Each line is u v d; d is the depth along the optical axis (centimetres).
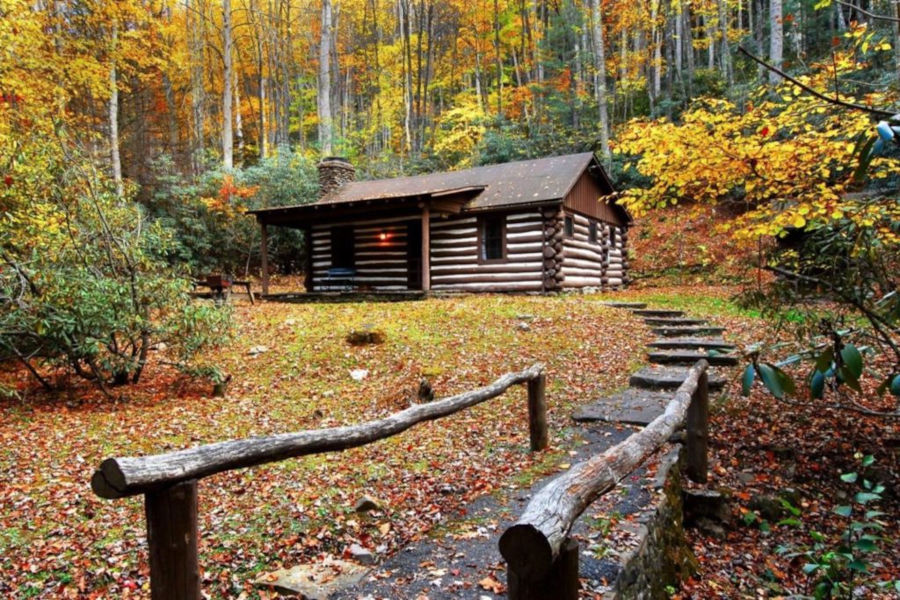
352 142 3381
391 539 327
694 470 445
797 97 508
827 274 424
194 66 2667
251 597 265
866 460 233
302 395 685
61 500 393
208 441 519
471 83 3547
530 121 2602
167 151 2570
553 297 1302
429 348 847
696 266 1783
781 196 512
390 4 3756
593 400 611
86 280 656
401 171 2805
